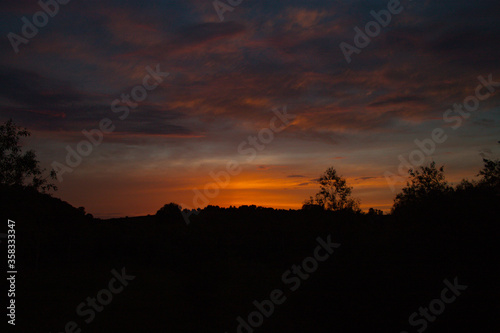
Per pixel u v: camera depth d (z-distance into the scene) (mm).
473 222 12508
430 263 13164
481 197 13445
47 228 38000
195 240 29688
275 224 52219
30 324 19453
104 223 72625
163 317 21219
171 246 43062
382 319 13891
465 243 12383
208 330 18000
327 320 17266
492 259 11773
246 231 53969
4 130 22656
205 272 25219
